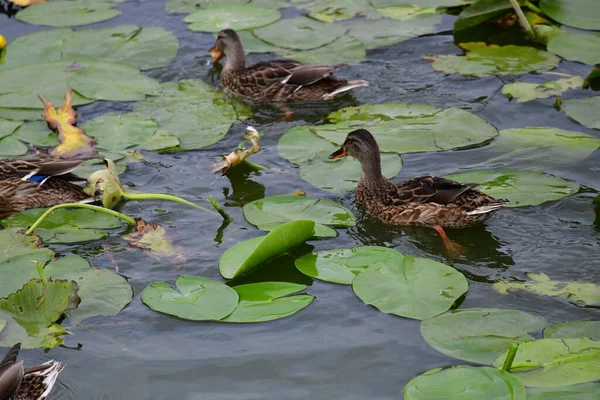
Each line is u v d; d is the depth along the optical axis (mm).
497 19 18094
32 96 15797
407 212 12156
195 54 17672
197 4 19672
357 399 8914
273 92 15992
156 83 16453
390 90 15883
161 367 9461
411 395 8594
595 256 11102
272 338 9883
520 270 10938
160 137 14531
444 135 14008
